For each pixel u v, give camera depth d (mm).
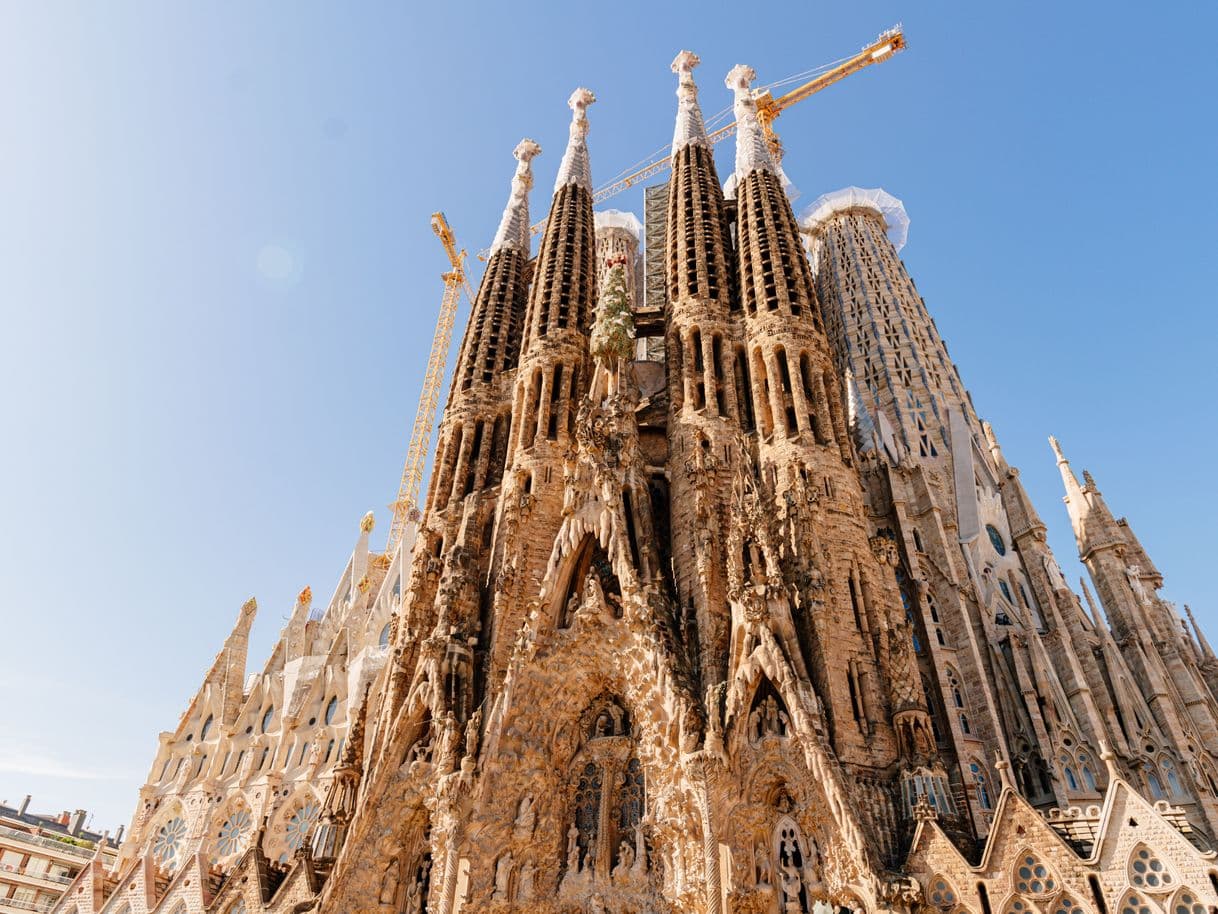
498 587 54406
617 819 46250
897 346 79500
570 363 67875
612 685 48969
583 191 84438
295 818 72188
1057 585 63594
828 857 38000
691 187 74875
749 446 56906
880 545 51031
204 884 53875
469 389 71375
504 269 81875
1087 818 37188
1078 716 54188
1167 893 32188
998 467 71125
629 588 48500
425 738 50094
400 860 47250
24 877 94750
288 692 84625
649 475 60938
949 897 35500
